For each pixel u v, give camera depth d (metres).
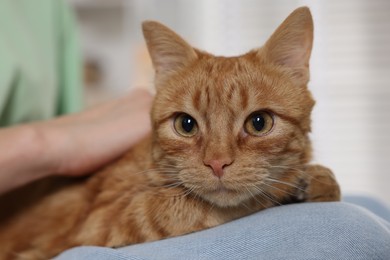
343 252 0.23
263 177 0.30
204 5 0.95
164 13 0.96
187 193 0.31
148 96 0.45
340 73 0.92
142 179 0.34
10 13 0.49
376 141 0.93
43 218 0.38
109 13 1.04
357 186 0.93
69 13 0.60
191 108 0.31
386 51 0.92
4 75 0.45
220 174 0.29
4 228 0.39
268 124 0.31
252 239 0.24
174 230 0.31
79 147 0.36
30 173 0.34
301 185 0.32
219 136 0.30
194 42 0.95
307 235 0.23
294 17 0.32
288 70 0.33
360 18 0.92
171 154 0.32
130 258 0.24
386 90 0.92
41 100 0.50
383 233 0.24
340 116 0.93
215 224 0.31
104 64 1.04
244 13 0.94
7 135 0.34
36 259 0.36
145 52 0.86
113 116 0.40
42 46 0.51
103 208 0.34
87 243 0.33
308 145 0.33
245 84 0.31
